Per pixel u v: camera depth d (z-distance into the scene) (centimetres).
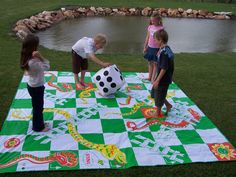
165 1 1959
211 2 2070
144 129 478
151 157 414
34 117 441
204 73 732
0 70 663
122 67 738
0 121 472
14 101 530
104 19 1491
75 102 545
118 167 391
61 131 457
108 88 561
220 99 596
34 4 1524
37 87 416
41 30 1202
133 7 1684
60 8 1501
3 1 1530
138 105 551
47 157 400
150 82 653
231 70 767
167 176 382
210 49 1088
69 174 375
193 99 589
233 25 1530
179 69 747
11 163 384
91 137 449
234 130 494
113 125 483
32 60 398
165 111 537
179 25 1465
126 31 1270
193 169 398
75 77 598
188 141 455
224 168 404
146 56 635
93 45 557
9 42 888
